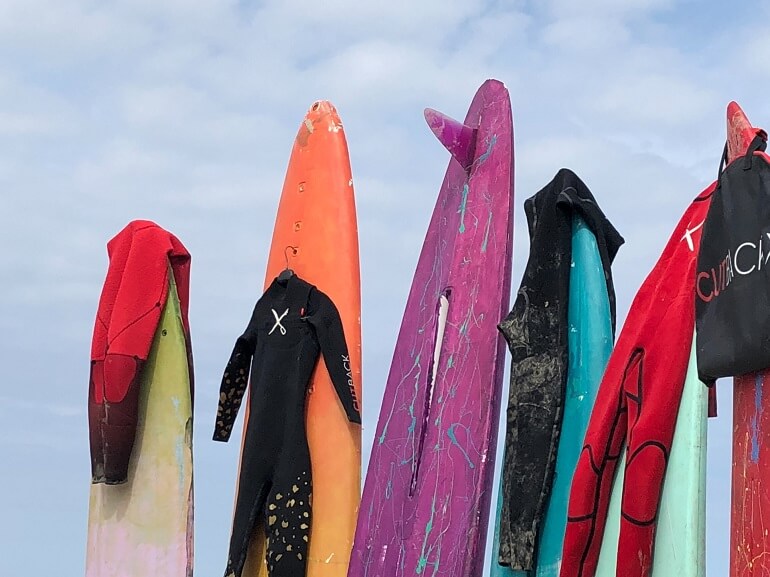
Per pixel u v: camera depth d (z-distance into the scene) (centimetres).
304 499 493
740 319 329
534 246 435
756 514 327
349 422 500
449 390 489
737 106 360
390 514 494
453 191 537
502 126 512
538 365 423
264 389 514
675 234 389
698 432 359
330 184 547
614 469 381
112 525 532
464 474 466
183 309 550
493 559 424
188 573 520
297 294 524
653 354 372
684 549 351
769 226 326
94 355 538
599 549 380
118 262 540
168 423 535
